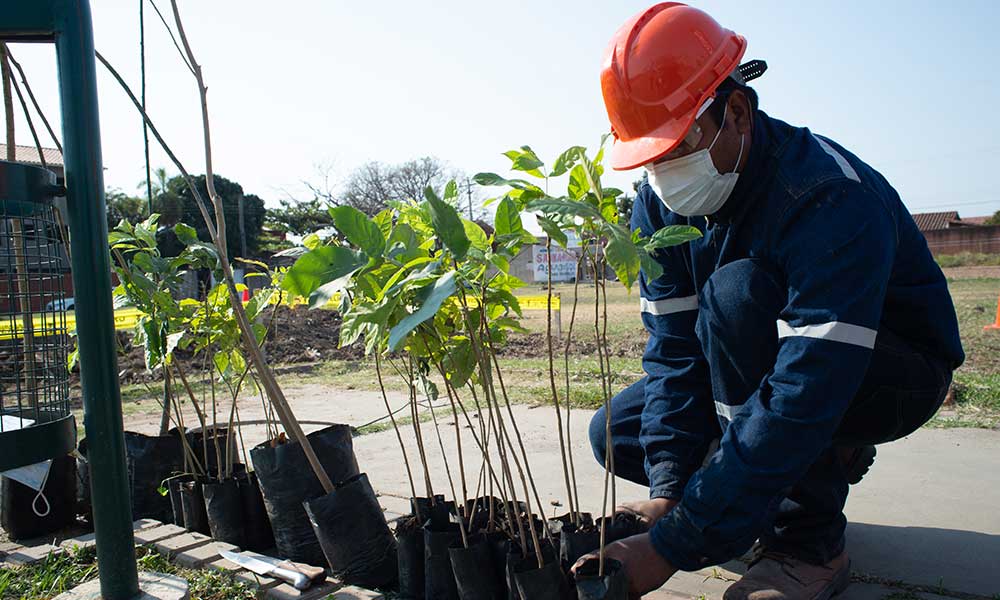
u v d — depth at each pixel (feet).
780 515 6.72
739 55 6.37
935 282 7.20
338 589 7.25
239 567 7.84
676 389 7.64
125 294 8.59
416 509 7.54
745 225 6.64
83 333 6.49
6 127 8.48
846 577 6.99
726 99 6.21
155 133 7.29
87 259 6.46
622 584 5.46
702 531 5.63
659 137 6.15
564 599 5.72
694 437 7.45
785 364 5.78
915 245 7.11
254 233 130.52
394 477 11.71
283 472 8.02
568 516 7.16
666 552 5.76
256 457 8.21
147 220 9.39
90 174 6.46
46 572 7.91
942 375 7.22
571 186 5.70
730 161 6.33
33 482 8.34
